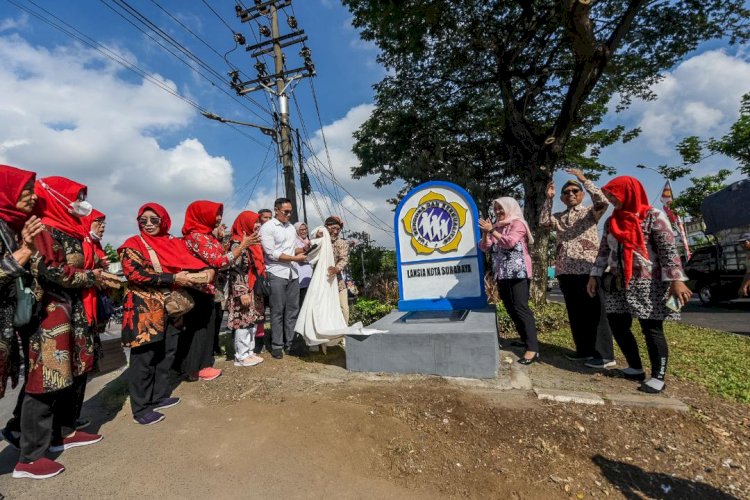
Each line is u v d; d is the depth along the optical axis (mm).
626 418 2930
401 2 8500
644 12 9227
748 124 15242
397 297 9836
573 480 2334
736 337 5703
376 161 15594
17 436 2840
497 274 4379
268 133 13312
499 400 3248
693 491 2229
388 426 2865
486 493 2244
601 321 4039
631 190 3336
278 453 2586
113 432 3059
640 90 10914
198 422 3096
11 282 2328
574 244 4258
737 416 2965
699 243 24500
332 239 6145
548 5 9281
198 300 4027
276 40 12562
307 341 4598
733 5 8641
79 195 2852
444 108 13250
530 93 9906
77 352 2699
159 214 3486
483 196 13078
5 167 2311
